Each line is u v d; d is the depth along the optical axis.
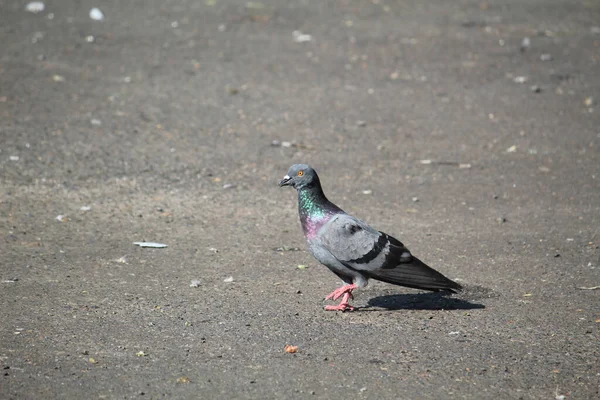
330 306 9.22
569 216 12.84
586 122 17.58
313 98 18.77
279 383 7.34
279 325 8.70
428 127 17.28
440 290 9.05
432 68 20.95
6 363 7.62
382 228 12.26
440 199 13.67
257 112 17.83
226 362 7.76
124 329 8.51
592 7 27.28
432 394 7.15
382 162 15.45
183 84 19.30
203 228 12.16
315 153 15.80
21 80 18.84
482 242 11.68
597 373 7.60
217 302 9.35
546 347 8.17
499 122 17.56
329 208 9.14
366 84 19.78
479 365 7.75
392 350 8.08
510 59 21.64
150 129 16.58
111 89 18.70
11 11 24.91
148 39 22.62
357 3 27.14
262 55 21.64
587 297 9.60
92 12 24.77
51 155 14.94
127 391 7.14
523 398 7.11
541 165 15.31
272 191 13.97
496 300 9.54
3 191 13.24
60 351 7.93
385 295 9.80
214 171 14.73
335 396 7.10
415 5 27.11
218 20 24.80
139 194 13.50
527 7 27.14
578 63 21.41
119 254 10.95
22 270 10.21
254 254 11.12
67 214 12.48
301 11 26.02
